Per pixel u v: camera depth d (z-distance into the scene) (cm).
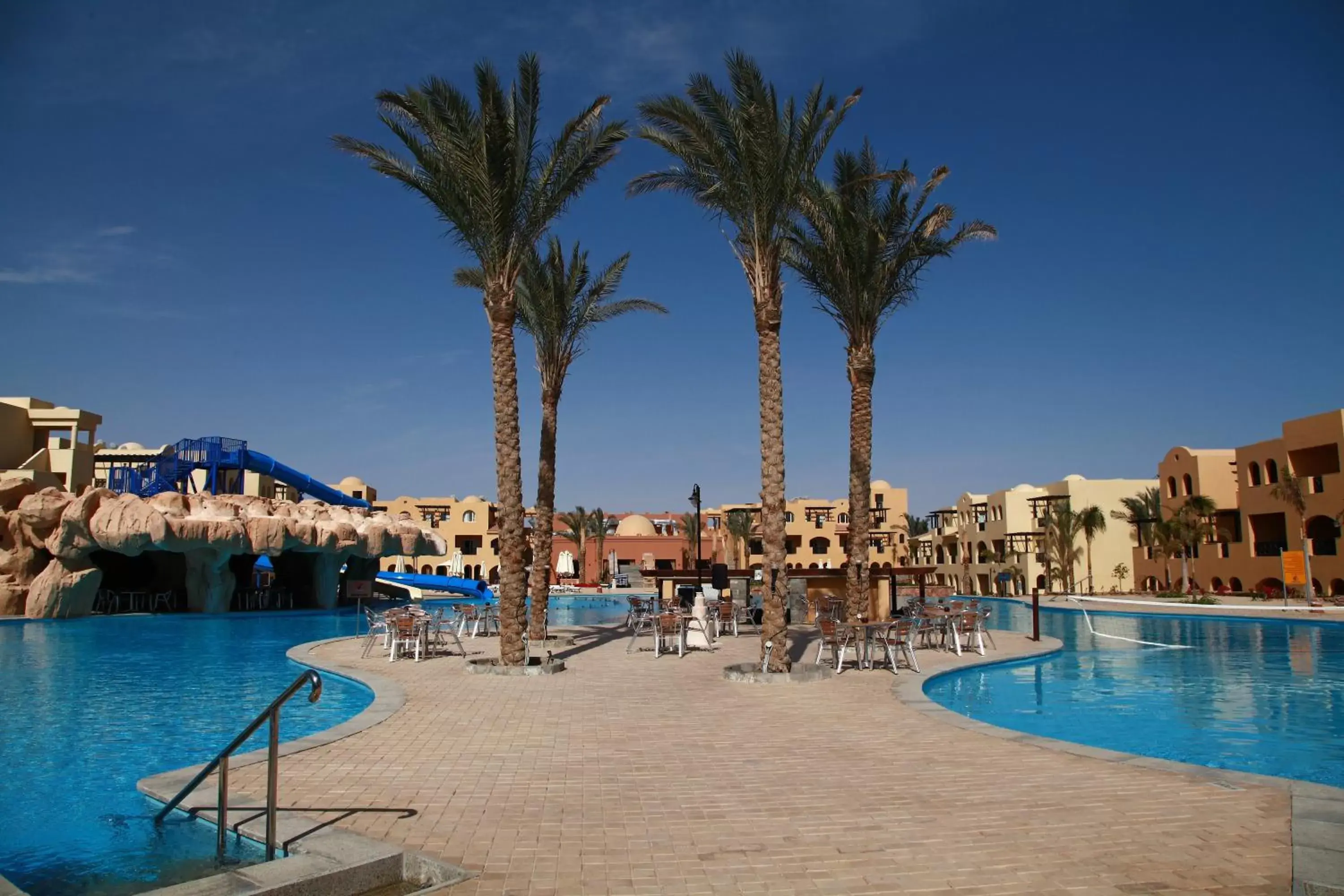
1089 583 5888
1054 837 568
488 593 5238
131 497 3138
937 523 7688
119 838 630
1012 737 904
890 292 1906
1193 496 4978
